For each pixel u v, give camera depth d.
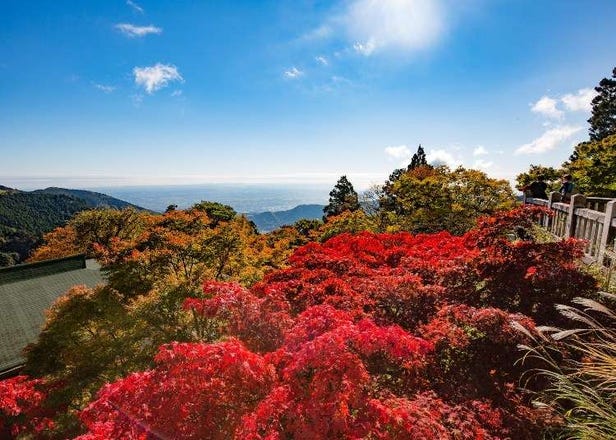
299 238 33.53
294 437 2.01
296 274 5.50
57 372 6.90
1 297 14.34
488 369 2.79
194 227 16.66
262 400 2.22
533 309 3.29
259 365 2.40
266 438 1.95
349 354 2.23
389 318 3.55
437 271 4.18
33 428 5.80
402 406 2.16
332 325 2.75
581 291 3.23
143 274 9.56
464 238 6.05
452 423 2.23
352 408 2.16
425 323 3.40
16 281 15.59
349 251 7.30
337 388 2.11
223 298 3.73
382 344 2.39
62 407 6.23
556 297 3.27
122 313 7.50
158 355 2.51
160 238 11.51
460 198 17.34
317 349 2.22
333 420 1.98
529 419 2.27
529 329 2.73
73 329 7.26
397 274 4.51
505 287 3.54
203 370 2.36
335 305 3.94
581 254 3.71
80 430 5.91
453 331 2.94
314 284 4.77
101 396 2.39
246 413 2.18
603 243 4.46
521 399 2.51
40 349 7.21
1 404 5.46
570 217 5.66
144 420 2.20
